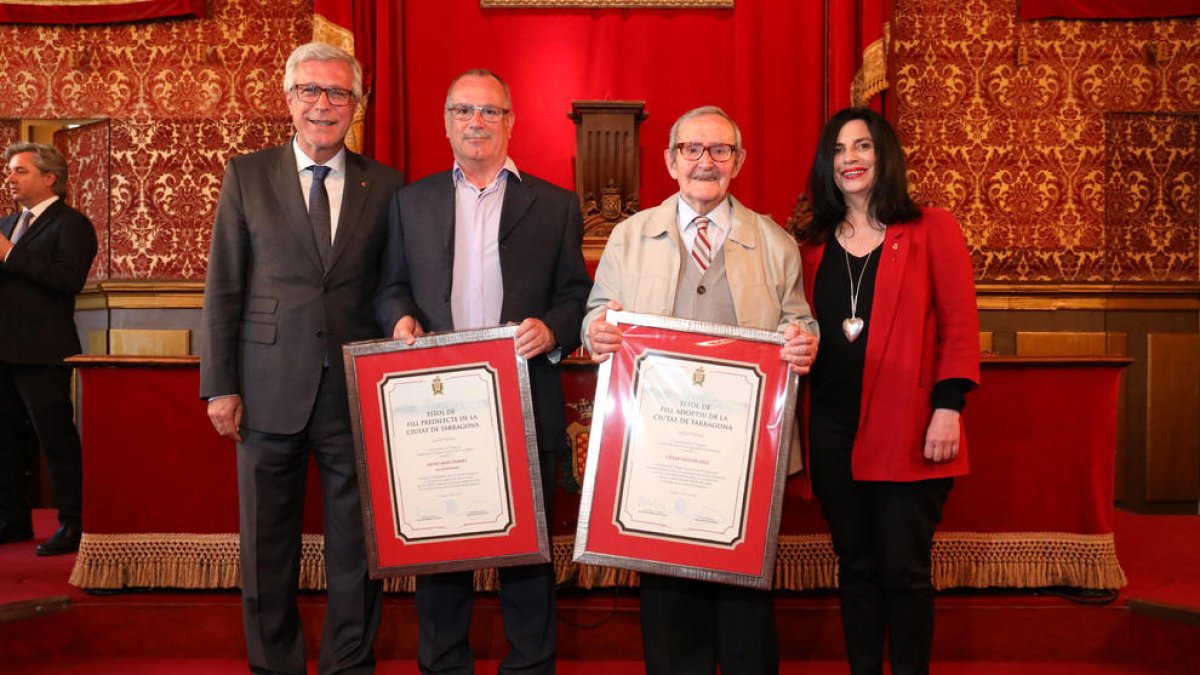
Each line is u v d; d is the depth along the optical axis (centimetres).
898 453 237
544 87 598
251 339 256
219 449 316
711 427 235
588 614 310
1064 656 311
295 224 257
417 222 256
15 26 601
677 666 242
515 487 243
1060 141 598
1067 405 317
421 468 244
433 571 242
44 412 404
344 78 257
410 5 593
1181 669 296
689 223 249
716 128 240
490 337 243
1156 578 345
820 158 254
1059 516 317
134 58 603
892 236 246
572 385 317
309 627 309
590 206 538
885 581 241
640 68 596
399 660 307
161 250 604
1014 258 598
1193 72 593
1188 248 598
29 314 406
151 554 316
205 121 604
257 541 257
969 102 600
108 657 310
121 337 593
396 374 245
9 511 421
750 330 234
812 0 589
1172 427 587
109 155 604
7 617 296
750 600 242
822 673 297
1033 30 598
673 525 234
